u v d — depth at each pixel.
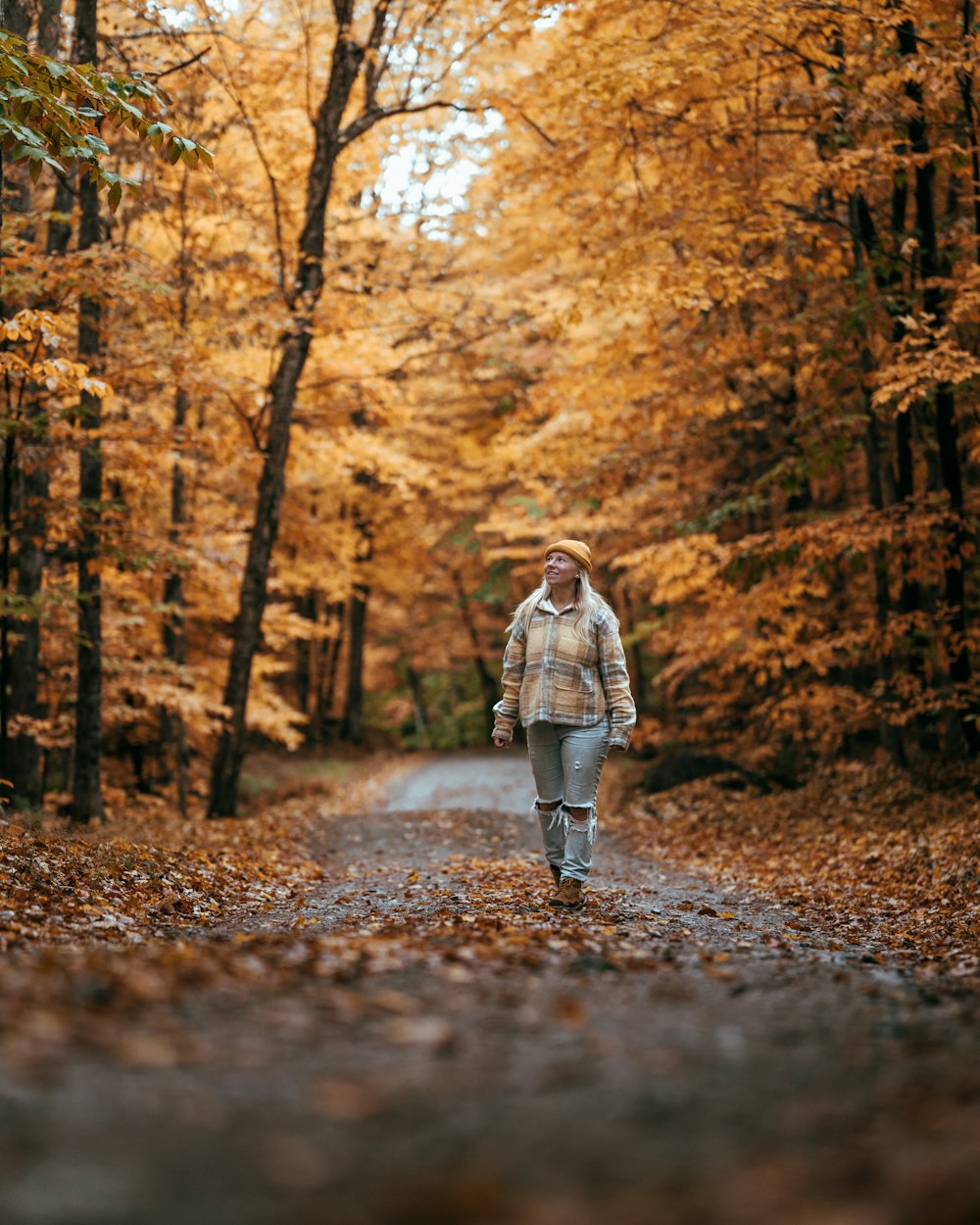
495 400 22.95
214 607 16.73
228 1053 2.48
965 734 12.07
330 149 13.54
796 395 15.35
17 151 5.62
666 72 9.79
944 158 10.34
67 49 11.86
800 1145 2.04
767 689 19.52
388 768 25.42
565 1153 1.96
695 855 11.10
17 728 11.73
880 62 9.99
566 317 11.63
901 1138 2.08
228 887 7.48
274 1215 1.65
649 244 11.03
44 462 10.35
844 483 18.27
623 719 6.31
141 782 20.27
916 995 3.62
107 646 14.88
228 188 13.59
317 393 15.76
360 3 14.56
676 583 14.02
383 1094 2.22
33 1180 1.73
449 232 16.33
